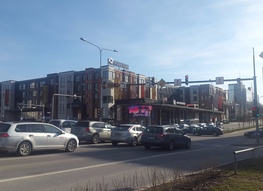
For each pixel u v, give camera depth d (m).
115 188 8.27
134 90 97.94
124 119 87.88
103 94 89.75
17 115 124.19
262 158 14.14
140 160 14.47
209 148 22.47
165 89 120.94
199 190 7.39
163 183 7.95
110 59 69.31
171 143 20.06
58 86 106.62
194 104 119.69
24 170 10.93
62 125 25.91
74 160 13.84
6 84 126.94
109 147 21.17
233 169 10.56
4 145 14.34
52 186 8.54
